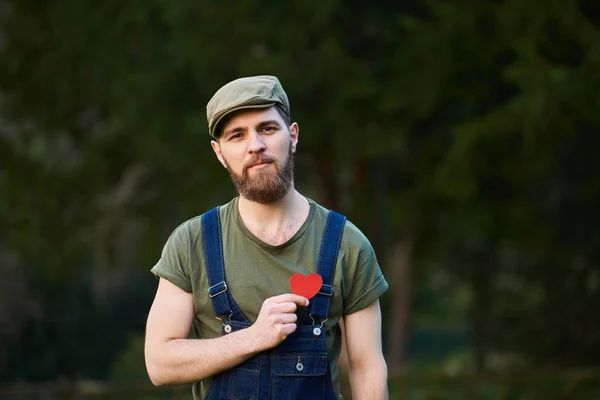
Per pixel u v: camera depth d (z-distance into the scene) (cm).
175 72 1216
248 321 295
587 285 1457
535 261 1530
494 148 1086
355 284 305
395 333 1811
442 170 1080
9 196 1445
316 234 303
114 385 860
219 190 1312
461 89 1172
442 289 3491
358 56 1256
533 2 1022
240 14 1177
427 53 1146
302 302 288
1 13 1578
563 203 1404
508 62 1141
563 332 1471
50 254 1493
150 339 299
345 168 1387
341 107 1183
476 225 1355
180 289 302
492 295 1636
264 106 289
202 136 1190
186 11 1173
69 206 1487
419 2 1230
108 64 1325
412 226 1448
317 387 292
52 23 1391
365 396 304
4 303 1675
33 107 1461
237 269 298
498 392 970
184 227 307
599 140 1265
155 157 1309
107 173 1446
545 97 966
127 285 2181
